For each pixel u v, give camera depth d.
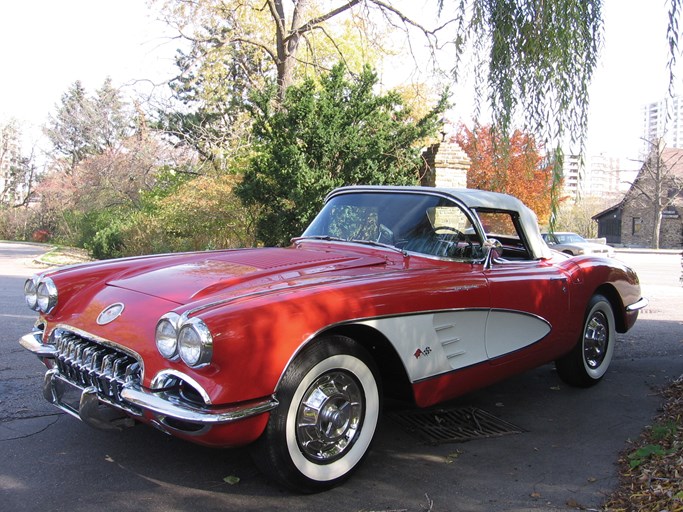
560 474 3.21
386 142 10.70
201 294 2.98
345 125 10.52
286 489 2.95
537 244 4.45
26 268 15.69
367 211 4.25
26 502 2.75
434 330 3.37
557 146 3.99
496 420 4.08
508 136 4.29
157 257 3.97
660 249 40.78
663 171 41.22
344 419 3.02
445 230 3.85
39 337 3.47
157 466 3.19
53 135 47.62
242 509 2.76
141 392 2.68
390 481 3.10
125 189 23.14
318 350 2.85
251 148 14.98
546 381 5.14
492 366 3.77
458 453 3.49
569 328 4.46
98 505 2.75
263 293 2.83
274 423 2.72
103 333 2.98
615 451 3.56
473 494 2.96
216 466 3.21
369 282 3.14
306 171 9.95
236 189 10.98
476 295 3.61
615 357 6.05
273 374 2.66
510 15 4.15
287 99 10.74
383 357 3.27
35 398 4.26
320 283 3.04
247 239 12.90
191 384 2.57
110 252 16.08
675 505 2.63
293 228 10.41
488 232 4.23
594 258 4.99
